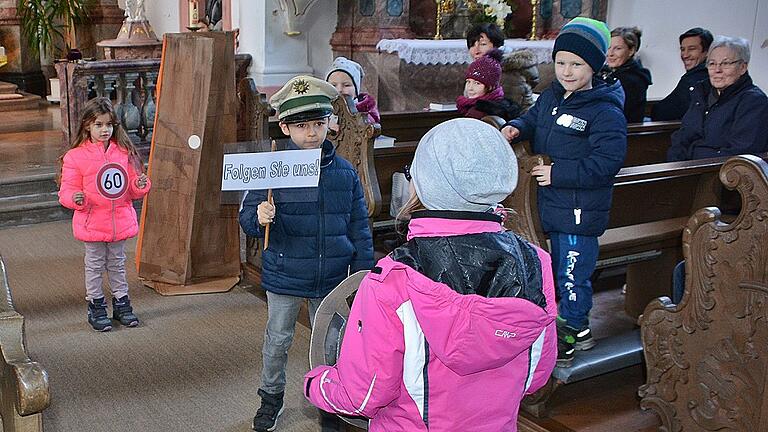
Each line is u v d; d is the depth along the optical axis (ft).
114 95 26.40
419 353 4.94
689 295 8.35
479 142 5.05
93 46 36.68
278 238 9.09
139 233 14.84
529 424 9.97
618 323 13.32
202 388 10.91
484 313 4.66
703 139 13.96
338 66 14.35
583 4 29.19
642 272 13.32
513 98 15.40
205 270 14.96
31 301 13.88
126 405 10.34
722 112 13.53
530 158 9.63
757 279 7.72
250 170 8.14
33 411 4.44
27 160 21.34
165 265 14.74
